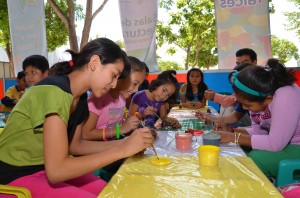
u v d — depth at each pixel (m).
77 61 1.39
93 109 2.00
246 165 1.40
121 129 2.03
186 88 4.61
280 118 1.85
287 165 1.66
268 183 1.16
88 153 1.70
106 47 1.34
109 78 1.36
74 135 1.70
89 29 7.26
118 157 1.28
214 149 1.41
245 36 5.40
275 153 1.87
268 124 2.11
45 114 1.23
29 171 1.44
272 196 1.04
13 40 6.20
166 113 3.21
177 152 1.67
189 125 2.60
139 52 5.75
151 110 2.71
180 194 1.06
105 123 2.20
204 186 1.13
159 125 2.57
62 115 1.25
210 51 14.00
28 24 6.13
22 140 1.39
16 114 1.37
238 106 2.95
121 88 2.18
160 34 12.09
